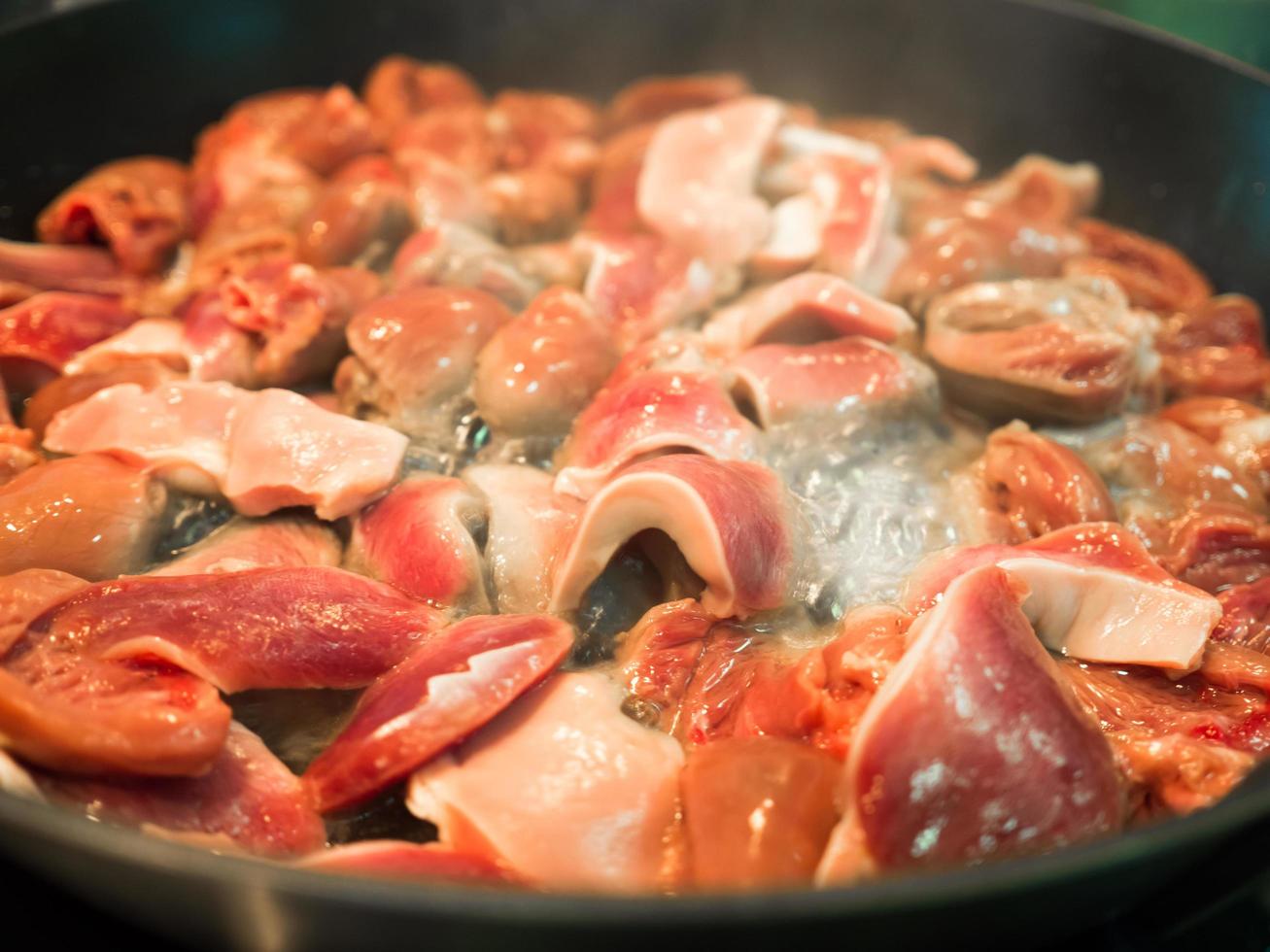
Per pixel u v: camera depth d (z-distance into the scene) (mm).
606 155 371
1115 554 243
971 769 195
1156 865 190
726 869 197
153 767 204
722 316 315
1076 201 363
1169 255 346
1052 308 293
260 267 307
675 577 248
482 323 284
